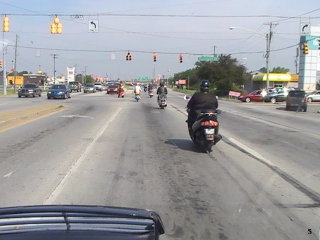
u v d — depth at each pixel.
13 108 32.59
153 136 16.81
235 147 14.30
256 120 25.81
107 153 12.70
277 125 22.72
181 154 12.74
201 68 82.44
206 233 6.14
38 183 8.92
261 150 13.73
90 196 7.98
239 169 10.63
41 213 2.87
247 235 6.07
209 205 7.52
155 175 9.84
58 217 2.81
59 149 13.27
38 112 27.58
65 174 9.78
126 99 53.84
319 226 6.50
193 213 7.06
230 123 23.41
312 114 33.84
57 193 8.15
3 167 10.48
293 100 38.69
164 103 34.72
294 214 7.07
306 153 13.24
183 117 26.33
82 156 12.12
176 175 9.88
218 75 78.94
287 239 5.94
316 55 73.25
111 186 8.76
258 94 57.19
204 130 12.94
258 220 6.74
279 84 94.50
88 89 85.94
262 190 8.60
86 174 9.82
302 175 10.03
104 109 33.09
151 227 2.73
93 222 2.76
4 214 2.85
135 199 7.84
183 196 8.09
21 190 8.35
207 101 13.38
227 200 7.85
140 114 28.39
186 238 5.92
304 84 73.50
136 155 12.45
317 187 8.90
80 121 22.58
